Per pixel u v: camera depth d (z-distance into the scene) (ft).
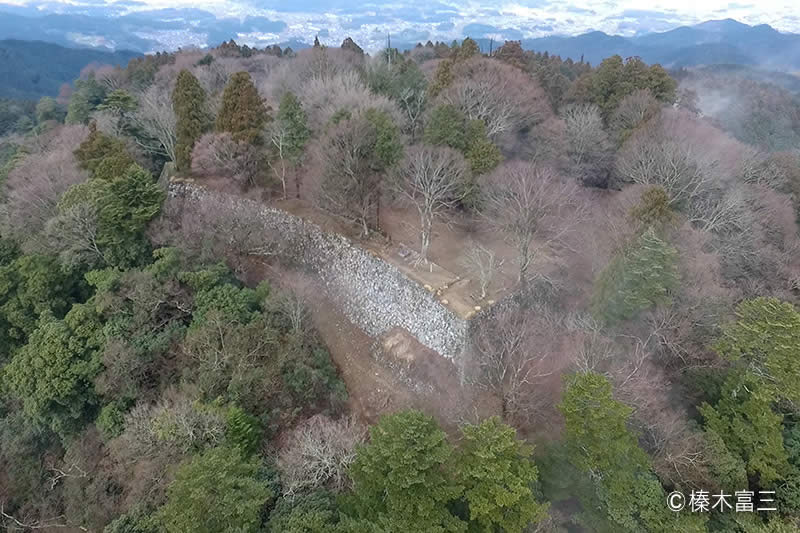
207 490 65.31
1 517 102.17
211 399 96.02
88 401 103.71
